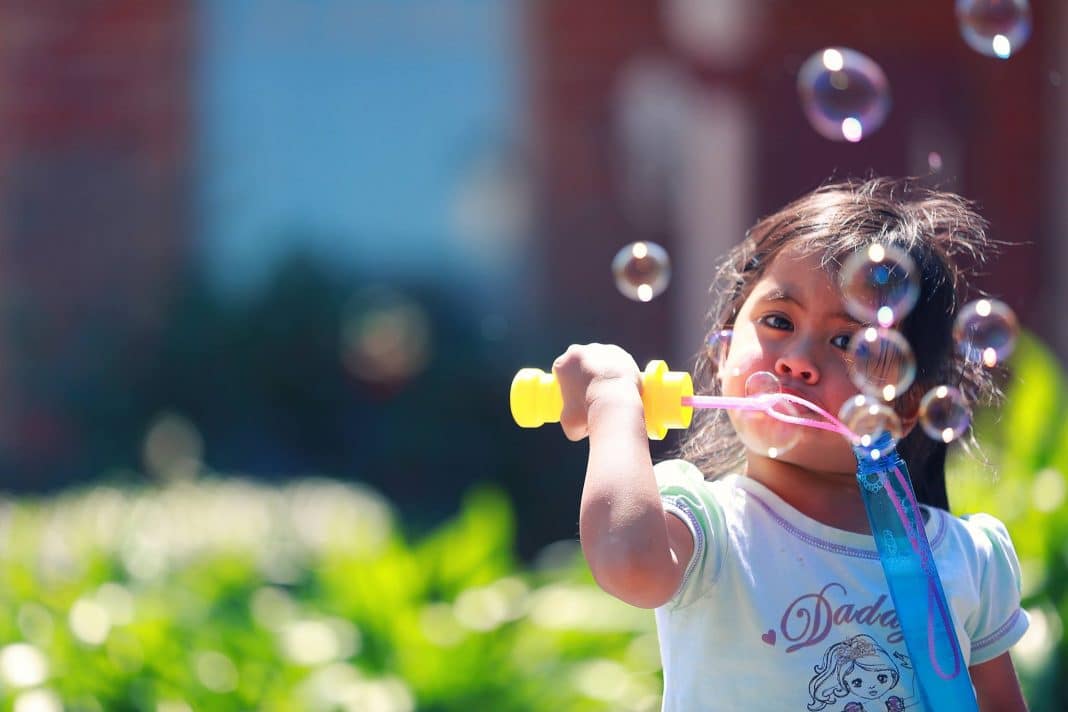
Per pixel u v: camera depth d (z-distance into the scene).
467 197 27.62
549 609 11.97
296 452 26.50
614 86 26.81
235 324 26.97
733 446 7.24
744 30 26.19
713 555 6.05
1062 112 24.62
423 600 12.23
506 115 27.52
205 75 27.88
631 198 26.66
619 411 5.89
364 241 27.91
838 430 6.01
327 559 14.11
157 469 25.11
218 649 10.52
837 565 6.05
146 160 27.62
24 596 11.01
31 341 27.05
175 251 27.62
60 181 27.52
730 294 6.98
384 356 26.73
